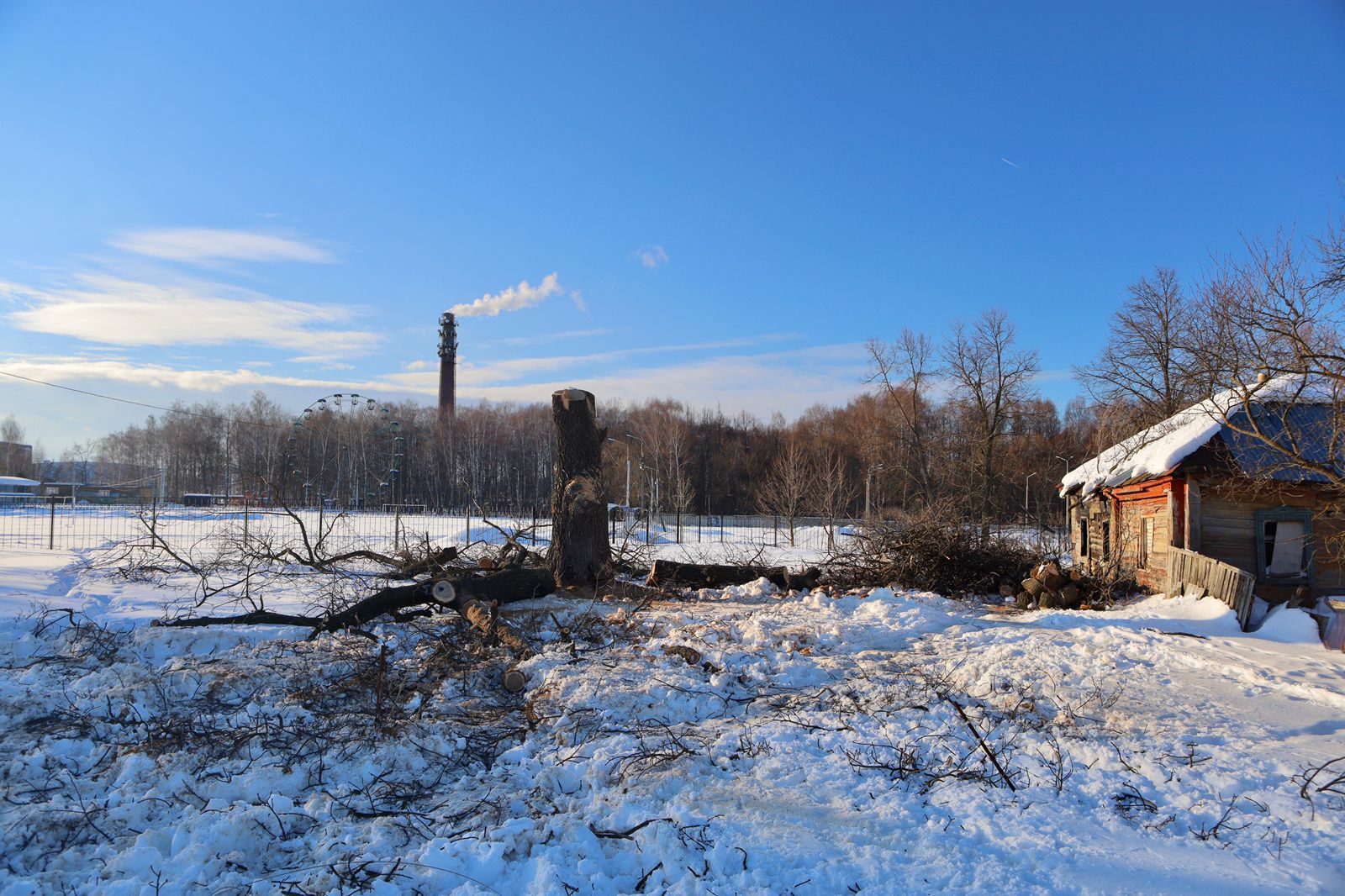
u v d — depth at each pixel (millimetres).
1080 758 5805
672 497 52719
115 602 11820
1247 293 10734
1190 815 4930
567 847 4371
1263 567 13625
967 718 6590
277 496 13734
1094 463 19594
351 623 9938
